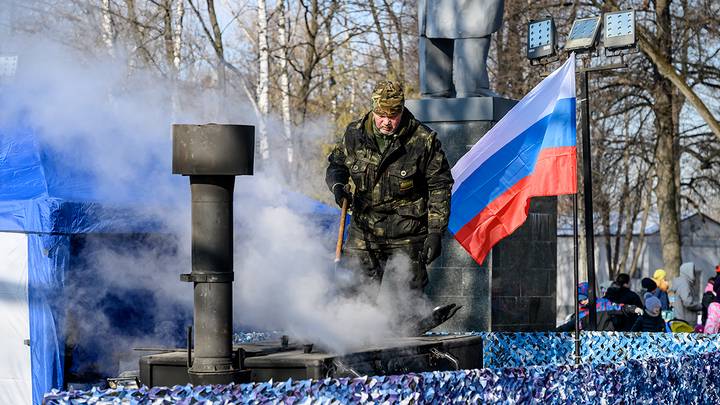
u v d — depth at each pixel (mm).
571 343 13141
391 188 9648
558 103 12430
